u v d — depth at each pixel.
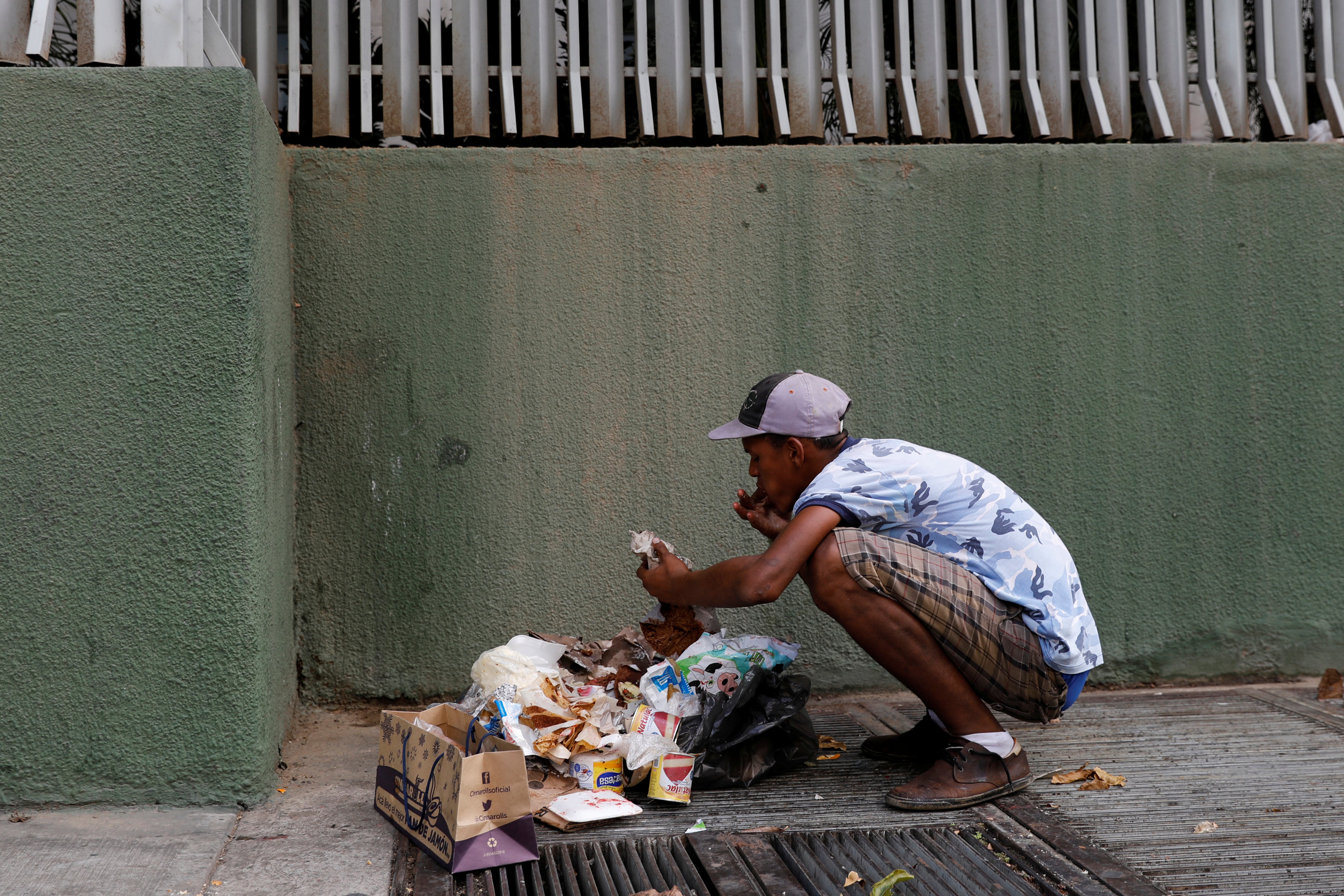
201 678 2.15
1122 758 2.50
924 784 2.20
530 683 2.35
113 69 2.11
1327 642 3.16
